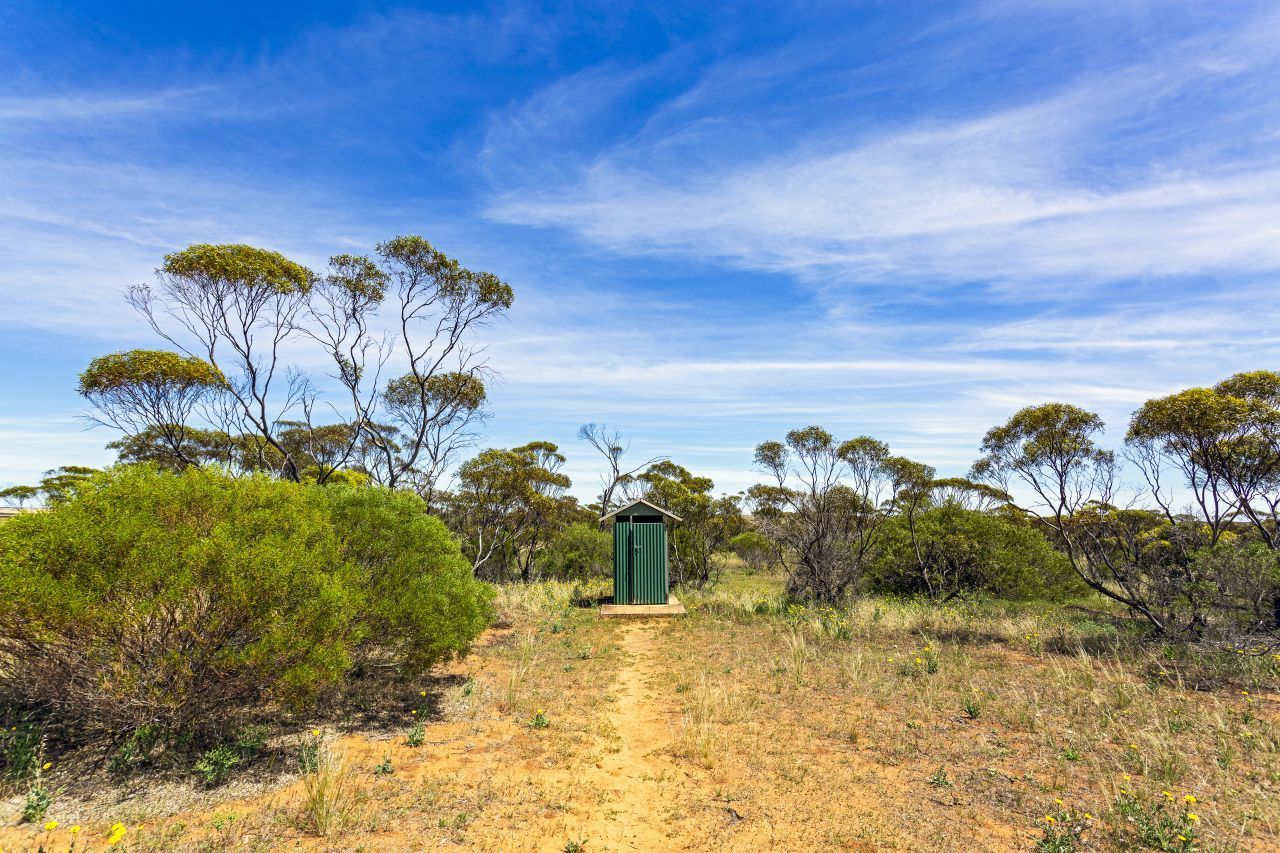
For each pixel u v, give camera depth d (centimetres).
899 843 465
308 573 598
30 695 561
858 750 661
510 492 2323
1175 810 496
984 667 998
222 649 572
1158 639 1130
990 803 529
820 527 1777
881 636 1287
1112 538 1379
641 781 595
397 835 462
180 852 416
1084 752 633
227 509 619
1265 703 778
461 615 813
